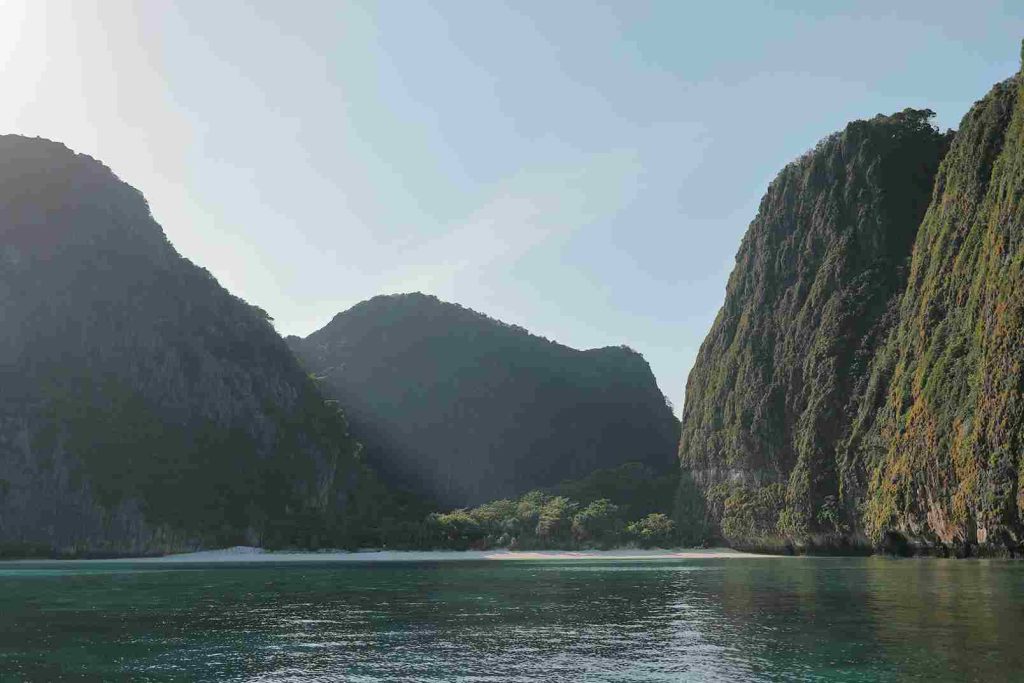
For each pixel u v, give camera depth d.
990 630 39.78
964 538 92.00
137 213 192.88
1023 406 78.62
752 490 150.88
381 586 74.31
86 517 134.62
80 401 148.62
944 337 102.62
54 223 169.38
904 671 31.12
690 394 181.50
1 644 40.31
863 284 138.12
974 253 100.50
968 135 111.69
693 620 47.50
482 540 159.38
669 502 188.12
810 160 161.75
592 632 43.41
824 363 136.38
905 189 144.62
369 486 191.75
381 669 33.69
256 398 175.25
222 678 32.16
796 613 49.16
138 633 43.75
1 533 131.62
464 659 35.72
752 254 171.12
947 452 94.00
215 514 147.88
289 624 47.22
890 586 63.97
